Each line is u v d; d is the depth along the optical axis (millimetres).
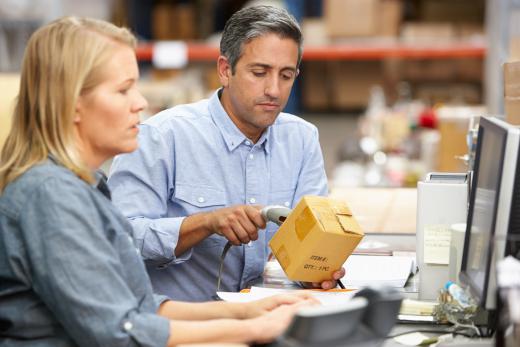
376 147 6332
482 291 2010
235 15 2779
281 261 2570
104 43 1992
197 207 2912
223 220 2678
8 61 6973
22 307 1959
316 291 2508
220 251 2916
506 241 1986
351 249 2508
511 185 2002
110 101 1993
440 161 5047
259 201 2963
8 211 1927
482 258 2092
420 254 2506
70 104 1958
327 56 10570
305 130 3098
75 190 1926
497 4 6605
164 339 1927
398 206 3922
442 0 11102
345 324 1684
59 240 1874
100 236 1927
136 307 1946
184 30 11555
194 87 8930
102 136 2010
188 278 2922
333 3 10555
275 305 2168
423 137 6016
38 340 1979
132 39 2066
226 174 2930
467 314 2227
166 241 2734
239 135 2922
